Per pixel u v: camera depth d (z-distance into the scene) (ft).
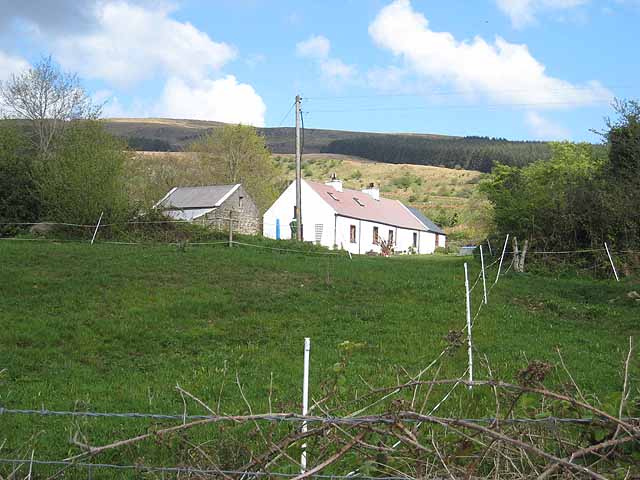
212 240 102.37
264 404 33.30
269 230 180.04
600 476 16.16
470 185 421.18
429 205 337.72
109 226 100.27
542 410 20.35
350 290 67.15
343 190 193.57
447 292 66.64
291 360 44.39
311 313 58.44
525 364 41.04
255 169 237.25
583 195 89.35
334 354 45.32
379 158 558.56
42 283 63.26
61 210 101.55
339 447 19.08
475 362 42.88
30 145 142.72
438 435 20.35
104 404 33.88
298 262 83.61
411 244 202.28
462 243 223.51
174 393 36.32
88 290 61.87
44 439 28.40
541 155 444.14
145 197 126.62
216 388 37.09
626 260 83.05
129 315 54.80
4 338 46.83
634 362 43.34
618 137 95.96
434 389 35.32
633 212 85.05
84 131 132.98
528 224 90.68
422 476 17.98
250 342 49.29
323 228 172.65
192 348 47.73
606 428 18.66
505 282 73.97
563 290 70.95
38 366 41.98
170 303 58.70
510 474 18.61
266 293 64.44
